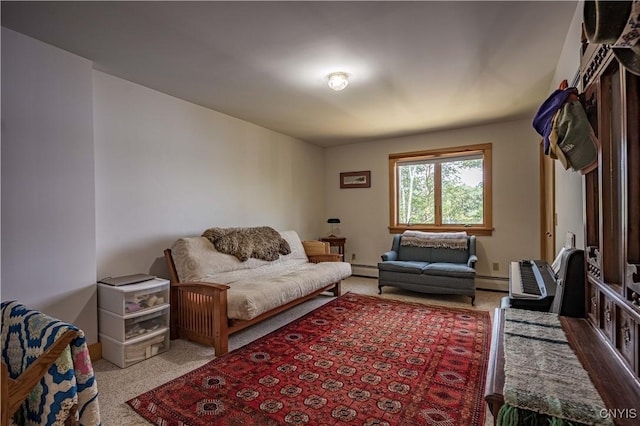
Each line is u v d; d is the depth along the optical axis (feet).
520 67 8.82
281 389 6.57
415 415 5.70
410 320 10.77
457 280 12.84
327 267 13.00
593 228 5.36
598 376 3.51
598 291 4.76
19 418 3.68
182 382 6.89
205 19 6.48
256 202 14.61
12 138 6.81
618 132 4.29
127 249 9.67
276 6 6.07
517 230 14.42
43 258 7.26
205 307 8.77
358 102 11.64
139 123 10.01
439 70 8.97
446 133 15.88
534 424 3.02
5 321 4.17
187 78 9.50
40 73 7.25
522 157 14.25
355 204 18.67
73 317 7.77
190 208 11.64
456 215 16.11
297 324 10.45
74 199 7.82
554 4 6.11
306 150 18.16
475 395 6.32
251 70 8.96
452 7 6.15
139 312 7.96
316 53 7.97
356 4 6.03
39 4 5.91
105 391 6.57
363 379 6.95
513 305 6.74
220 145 12.84
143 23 6.61
